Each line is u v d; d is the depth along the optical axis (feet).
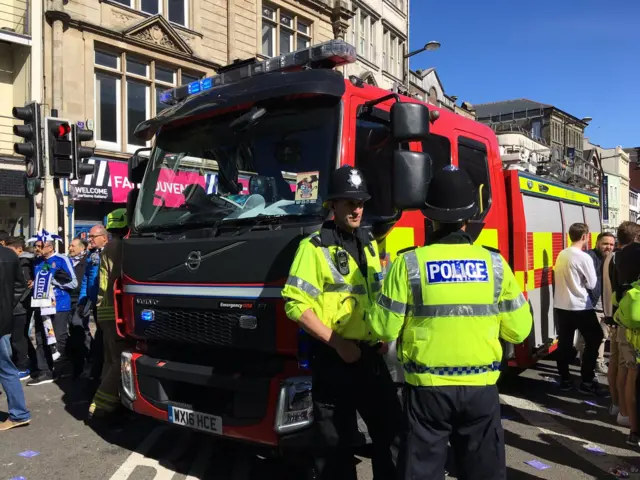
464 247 9.36
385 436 11.03
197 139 14.32
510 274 9.54
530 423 18.19
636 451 15.74
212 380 12.22
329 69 12.84
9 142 45.65
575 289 21.35
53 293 23.62
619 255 15.10
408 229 13.67
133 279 14.07
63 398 21.04
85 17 46.50
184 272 12.75
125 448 15.97
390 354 11.88
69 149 29.71
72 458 15.20
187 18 54.70
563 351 22.09
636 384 14.32
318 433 10.67
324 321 10.39
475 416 9.15
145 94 51.65
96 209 48.55
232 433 11.95
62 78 45.03
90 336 25.23
